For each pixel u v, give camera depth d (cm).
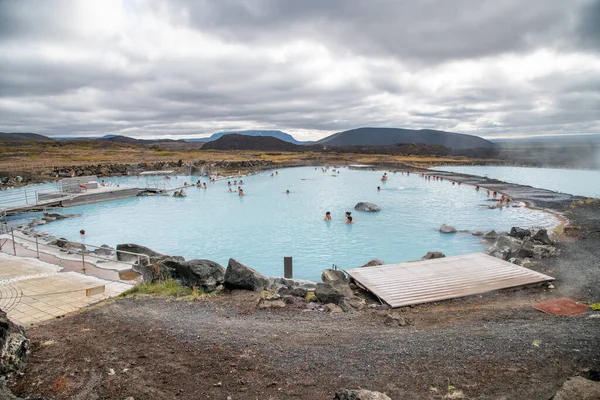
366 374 613
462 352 675
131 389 569
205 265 1180
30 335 772
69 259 1438
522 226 2350
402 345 723
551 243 1642
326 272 1367
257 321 883
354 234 2291
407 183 4938
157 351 705
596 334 711
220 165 6831
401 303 1018
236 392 569
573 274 1244
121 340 755
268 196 3925
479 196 3684
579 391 454
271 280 1276
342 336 783
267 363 660
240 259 1848
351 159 9500
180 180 5272
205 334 791
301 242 2138
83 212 3075
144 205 3406
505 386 550
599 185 4519
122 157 9069
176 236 2303
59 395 548
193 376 615
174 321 869
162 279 1188
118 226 2572
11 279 1180
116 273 1265
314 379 604
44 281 1165
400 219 2697
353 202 3494
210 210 3162
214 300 1051
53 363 646
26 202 3120
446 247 1955
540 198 3325
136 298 1039
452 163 8056
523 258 1453
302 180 5447
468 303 1027
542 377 568
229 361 667
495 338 729
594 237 1769
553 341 691
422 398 534
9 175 4481
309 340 761
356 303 1016
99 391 562
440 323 862
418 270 1292
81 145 14300
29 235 1919
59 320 870
